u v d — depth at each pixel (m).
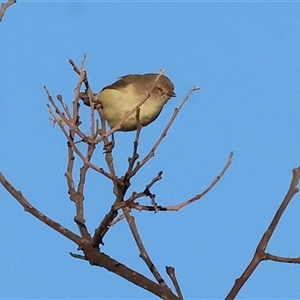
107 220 3.39
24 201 3.51
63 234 3.51
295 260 3.13
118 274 3.45
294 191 3.14
